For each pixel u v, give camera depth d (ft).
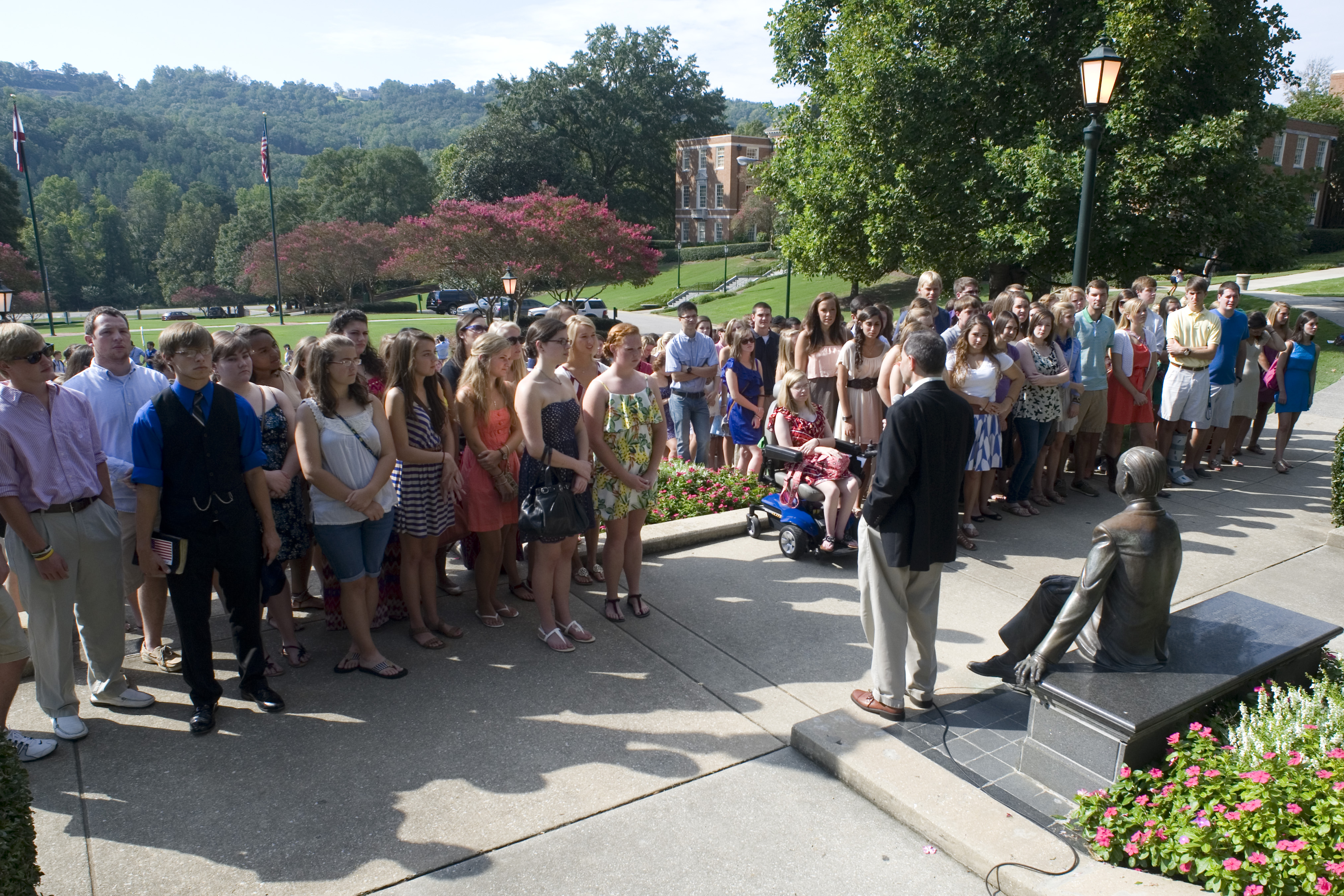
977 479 21.79
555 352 15.10
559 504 14.76
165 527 12.23
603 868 10.10
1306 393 28.17
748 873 10.08
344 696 13.94
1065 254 59.62
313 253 204.33
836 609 17.67
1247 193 58.75
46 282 124.67
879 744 12.25
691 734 13.00
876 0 69.72
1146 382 26.37
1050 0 62.54
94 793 11.30
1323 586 19.16
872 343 21.79
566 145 242.58
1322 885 8.36
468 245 129.90
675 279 223.51
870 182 68.85
